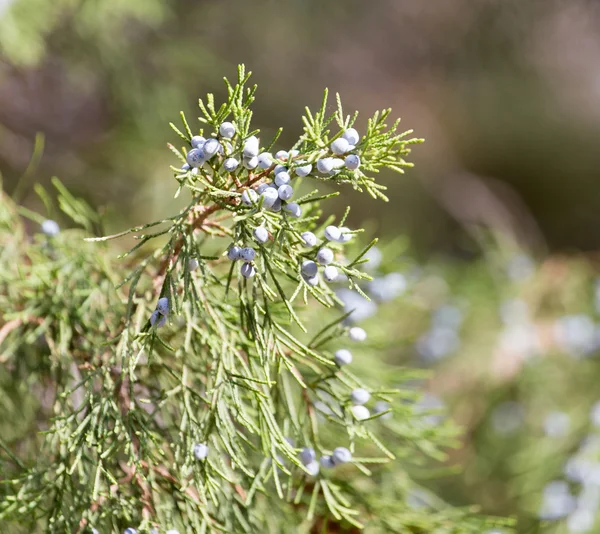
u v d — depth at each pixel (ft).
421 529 2.37
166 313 2.09
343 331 2.24
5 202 2.45
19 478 2.18
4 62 4.16
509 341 3.83
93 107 4.63
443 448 3.92
